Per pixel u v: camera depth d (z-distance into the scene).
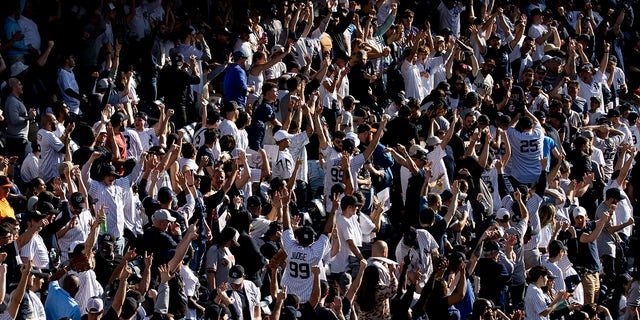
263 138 77.75
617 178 93.31
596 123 105.31
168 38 88.50
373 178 77.69
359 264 66.56
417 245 69.44
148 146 74.06
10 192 68.12
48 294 57.62
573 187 88.25
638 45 126.75
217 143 73.25
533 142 84.38
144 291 58.00
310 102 78.94
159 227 61.81
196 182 68.31
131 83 81.75
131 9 89.62
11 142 74.81
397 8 109.25
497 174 82.88
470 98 90.12
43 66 81.25
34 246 59.94
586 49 116.38
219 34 90.69
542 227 81.44
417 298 66.12
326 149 74.94
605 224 87.81
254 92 85.56
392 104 90.00
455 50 100.75
